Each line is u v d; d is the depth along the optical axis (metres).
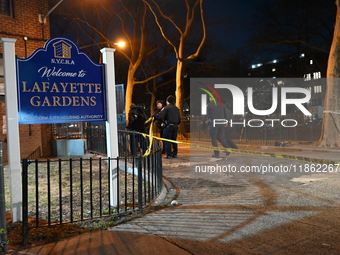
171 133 10.46
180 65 21.23
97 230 4.27
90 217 4.78
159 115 10.24
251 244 3.75
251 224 4.38
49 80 4.88
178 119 10.56
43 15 12.15
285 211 4.89
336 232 4.03
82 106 5.15
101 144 11.12
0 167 3.72
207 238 3.95
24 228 3.87
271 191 6.08
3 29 11.12
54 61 4.92
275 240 3.85
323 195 5.72
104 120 5.35
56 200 5.82
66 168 9.16
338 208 4.98
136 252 3.60
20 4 11.54
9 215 5.02
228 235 4.03
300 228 4.20
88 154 11.79
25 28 11.67
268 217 4.63
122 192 6.27
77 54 5.11
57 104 4.94
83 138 12.20
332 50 13.38
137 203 5.55
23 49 11.62
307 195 5.75
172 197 5.84
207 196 5.86
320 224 4.31
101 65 5.34
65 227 4.38
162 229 4.27
